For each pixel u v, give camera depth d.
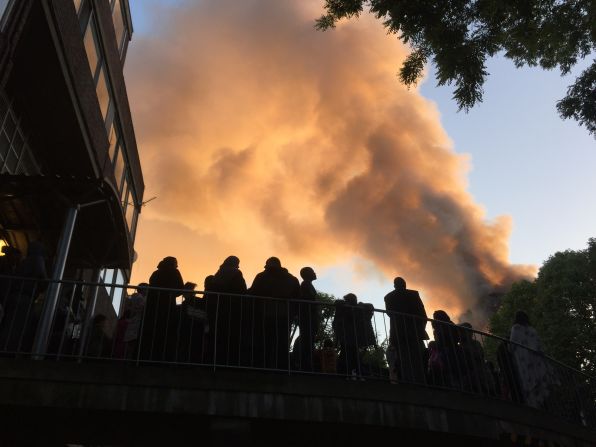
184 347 7.94
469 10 10.97
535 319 33.25
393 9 10.74
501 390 9.35
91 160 15.15
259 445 7.44
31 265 7.46
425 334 8.89
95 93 15.73
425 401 7.96
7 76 10.42
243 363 7.87
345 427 7.64
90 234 11.47
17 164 13.09
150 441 7.20
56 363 6.75
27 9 10.99
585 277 32.50
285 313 8.16
